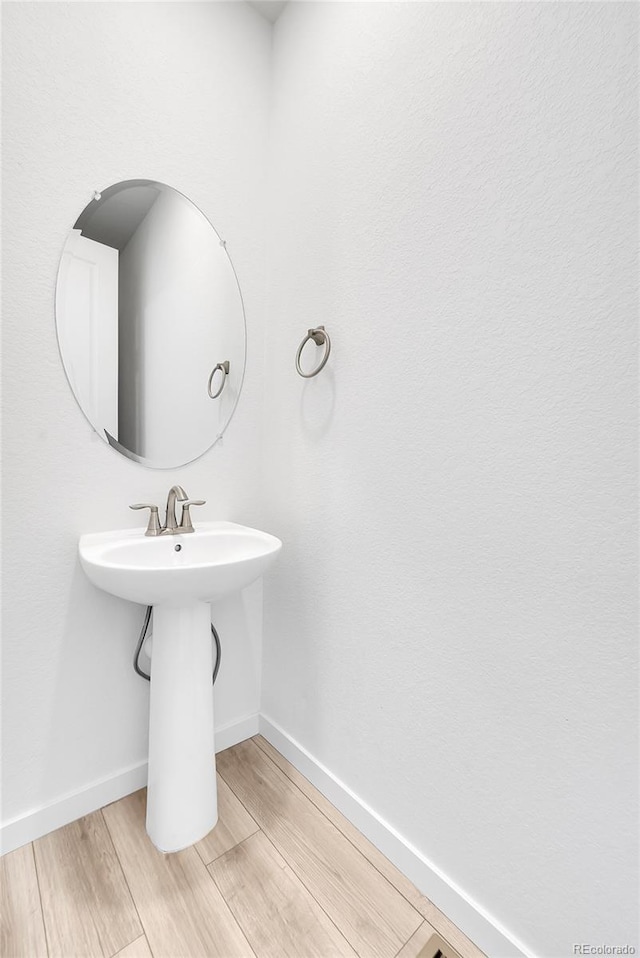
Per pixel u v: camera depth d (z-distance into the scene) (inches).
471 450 37.5
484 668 37.1
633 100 27.5
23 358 43.4
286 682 60.5
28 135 42.4
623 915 29.7
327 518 52.6
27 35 41.9
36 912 39.5
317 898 41.5
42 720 46.8
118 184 48.3
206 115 54.7
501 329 35.0
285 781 56.4
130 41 48.3
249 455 62.3
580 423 30.9
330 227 51.1
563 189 31.0
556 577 32.5
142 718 53.8
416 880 42.6
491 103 35.0
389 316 44.3
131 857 45.0
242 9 57.4
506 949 35.5
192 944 37.4
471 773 38.3
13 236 42.2
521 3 32.8
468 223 37.0
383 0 43.9
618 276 28.7
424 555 41.6
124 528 51.1
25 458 44.2
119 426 50.0
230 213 57.9
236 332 59.7
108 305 48.5
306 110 54.2
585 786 31.3
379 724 46.7
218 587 42.8
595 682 30.7
